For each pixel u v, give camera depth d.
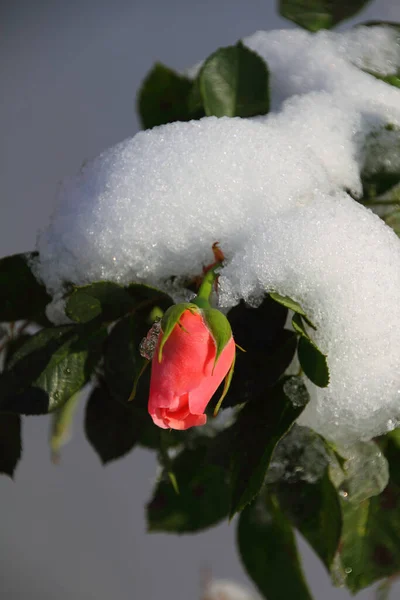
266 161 0.58
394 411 0.57
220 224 0.57
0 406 0.57
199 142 0.58
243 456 0.56
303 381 0.56
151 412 0.52
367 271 0.56
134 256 0.57
